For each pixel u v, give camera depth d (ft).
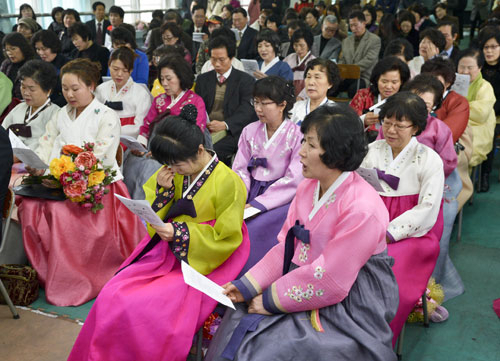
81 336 6.79
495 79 15.97
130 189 11.82
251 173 10.16
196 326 6.79
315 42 23.70
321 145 5.85
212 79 14.78
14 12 30.14
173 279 6.83
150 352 6.40
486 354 8.19
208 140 12.78
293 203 6.88
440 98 9.98
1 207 8.73
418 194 8.32
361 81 21.01
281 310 6.18
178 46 17.17
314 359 5.77
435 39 15.61
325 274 5.89
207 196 7.07
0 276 9.45
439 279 9.93
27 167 10.27
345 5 33.09
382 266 6.23
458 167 12.03
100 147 10.45
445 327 8.90
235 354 5.89
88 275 9.87
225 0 35.12
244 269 8.70
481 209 13.73
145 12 38.04
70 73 10.30
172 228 6.79
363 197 5.98
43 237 9.86
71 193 9.45
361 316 6.07
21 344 8.36
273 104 9.55
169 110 12.76
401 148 8.46
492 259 11.16
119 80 13.43
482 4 34.53
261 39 17.71
